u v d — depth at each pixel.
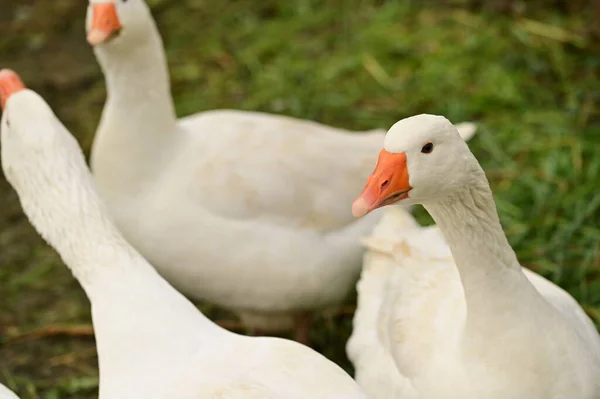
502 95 8.02
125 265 4.57
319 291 5.75
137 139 5.64
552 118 7.75
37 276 7.20
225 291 5.76
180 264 5.66
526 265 6.48
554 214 6.82
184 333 4.31
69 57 9.45
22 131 4.71
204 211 5.54
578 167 7.17
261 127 5.94
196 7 9.84
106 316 4.43
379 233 5.44
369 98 8.34
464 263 4.10
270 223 5.57
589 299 6.17
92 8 5.49
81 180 4.75
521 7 9.00
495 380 4.08
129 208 5.68
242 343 4.27
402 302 4.85
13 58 9.47
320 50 8.99
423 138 3.81
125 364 4.29
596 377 4.15
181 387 4.04
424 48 8.77
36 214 4.80
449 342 4.32
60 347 6.60
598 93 7.93
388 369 4.68
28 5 10.20
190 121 6.11
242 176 5.60
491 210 4.01
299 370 4.04
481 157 7.59
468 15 9.07
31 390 6.20
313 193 5.68
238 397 3.88
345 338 6.44
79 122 8.56
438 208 4.05
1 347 6.61
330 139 6.03
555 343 4.07
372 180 3.85
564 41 8.55
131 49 5.51
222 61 9.06
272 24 9.41
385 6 9.32
